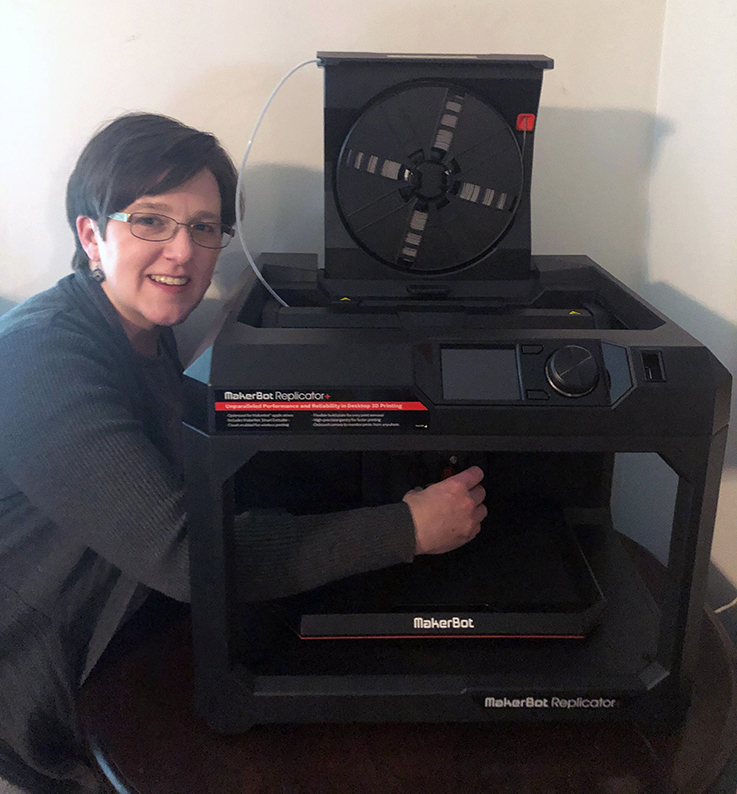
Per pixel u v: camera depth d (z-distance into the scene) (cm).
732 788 65
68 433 68
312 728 69
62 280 86
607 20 98
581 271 86
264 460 80
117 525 67
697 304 96
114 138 78
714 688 73
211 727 68
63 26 95
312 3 96
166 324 86
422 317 74
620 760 65
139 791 63
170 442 93
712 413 58
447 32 98
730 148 87
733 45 85
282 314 73
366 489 80
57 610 86
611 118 103
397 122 75
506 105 76
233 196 88
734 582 98
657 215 104
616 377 59
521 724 69
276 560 67
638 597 74
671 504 105
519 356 60
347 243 79
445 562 75
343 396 58
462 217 78
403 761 65
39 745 88
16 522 83
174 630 83
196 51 97
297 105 100
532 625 68
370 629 68
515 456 83
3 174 101
